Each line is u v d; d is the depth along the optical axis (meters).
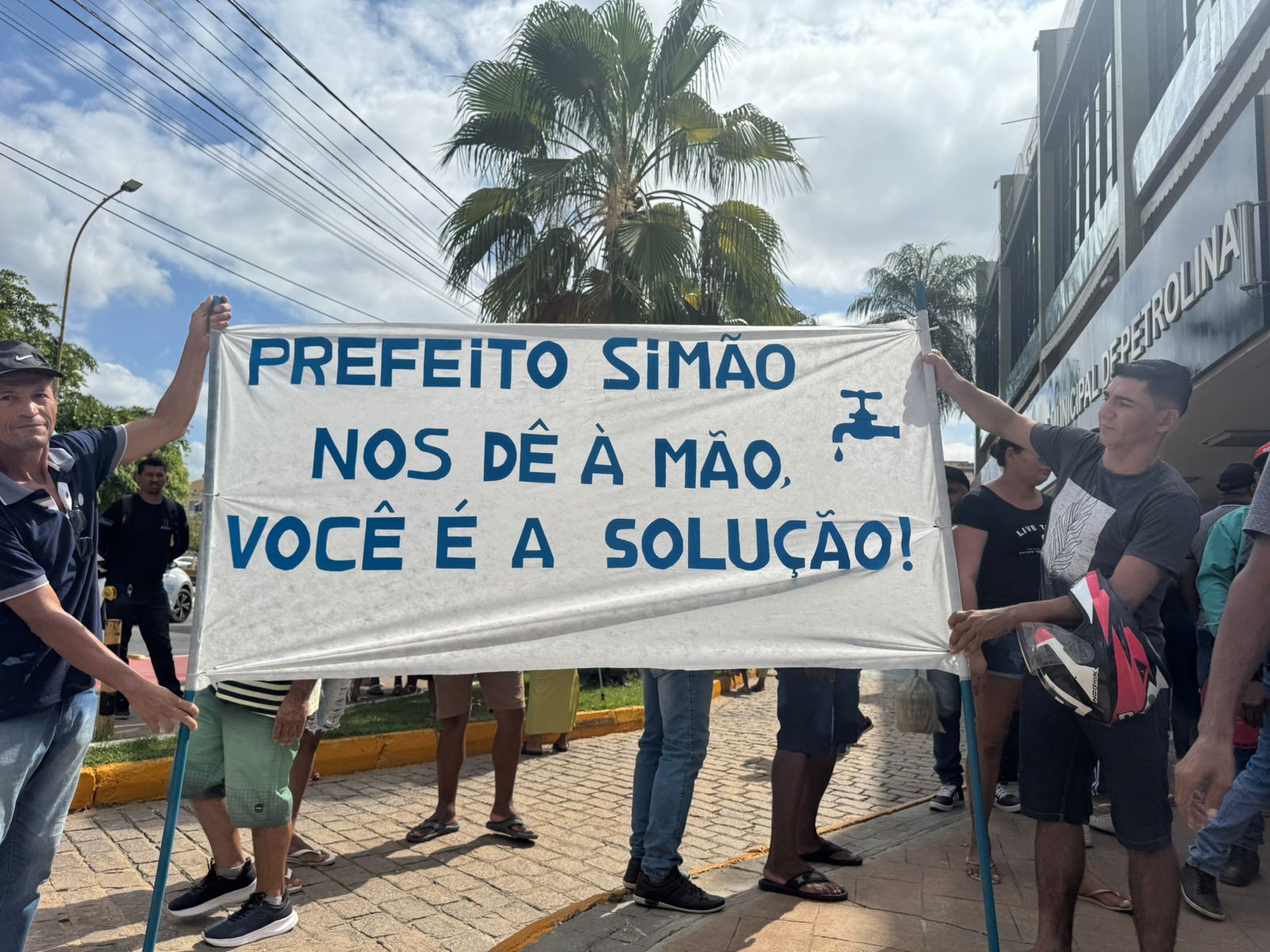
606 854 4.31
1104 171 14.47
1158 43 11.52
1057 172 18.44
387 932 3.33
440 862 4.13
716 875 3.91
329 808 4.99
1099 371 12.02
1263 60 7.49
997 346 26.33
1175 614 5.16
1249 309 6.83
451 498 2.92
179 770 2.49
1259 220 6.67
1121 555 2.61
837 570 2.93
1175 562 2.51
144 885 3.71
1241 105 8.12
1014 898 3.57
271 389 2.95
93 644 2.33
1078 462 2.80
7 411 2.35
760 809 5.25
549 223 11.70
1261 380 8.07
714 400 3.06
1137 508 2.58
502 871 4.02
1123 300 10.73
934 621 2.88
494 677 4.45
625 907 3.49
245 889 3.49
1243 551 3.73
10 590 2.25
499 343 3.05
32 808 2.47
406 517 2.89
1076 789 2.74
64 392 34.53
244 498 2.85
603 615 2.87
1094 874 3.61
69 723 2.50
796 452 3.03
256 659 2.73
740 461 3.02
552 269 11.38
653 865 3.43
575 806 5.21
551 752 6.81
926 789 5.82
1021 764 2.82
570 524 2.94
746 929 3.23
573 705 6.66
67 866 3.90
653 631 2.87
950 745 5.11
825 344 3.12
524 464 2.97
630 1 12.03
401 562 2.86
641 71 12.09
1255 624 1.79
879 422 3.06
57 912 3.41
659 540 2.94
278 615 2.78
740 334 3.11
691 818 5.06
